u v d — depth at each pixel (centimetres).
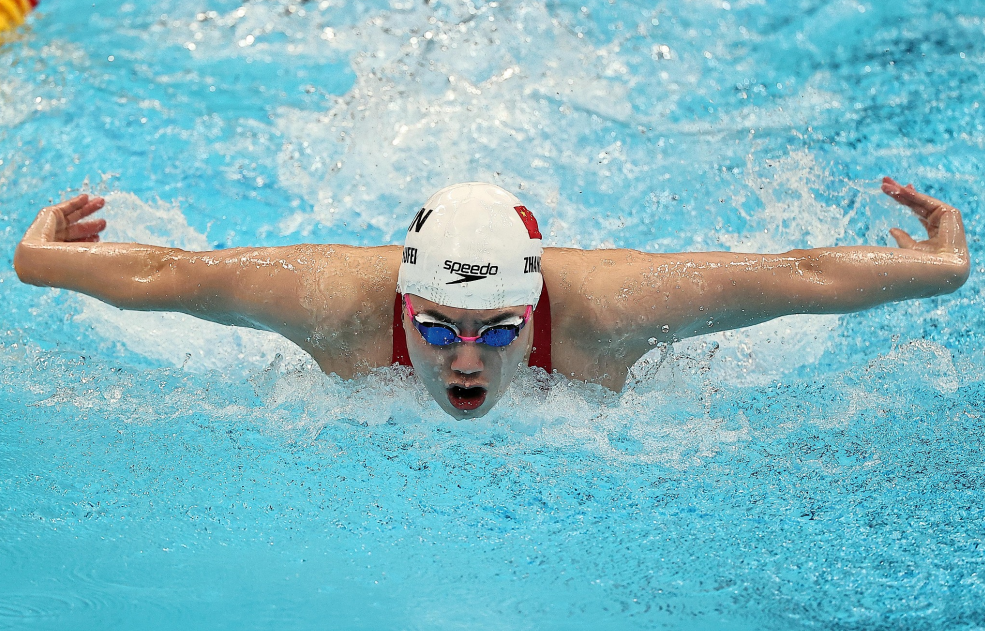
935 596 704
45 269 1052
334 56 1894
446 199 901
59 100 1728
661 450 927
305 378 1037
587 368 999
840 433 956
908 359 1109
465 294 855
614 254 1026
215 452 913
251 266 1005
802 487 853
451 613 688
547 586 724
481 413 937
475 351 871
